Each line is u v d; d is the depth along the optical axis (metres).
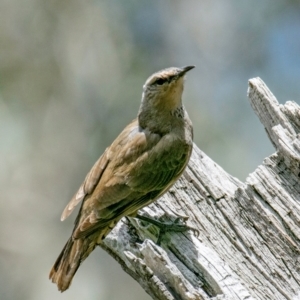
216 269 7.01
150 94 8.23
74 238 7.54
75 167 16.09
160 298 6.90
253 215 7.76
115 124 15.71
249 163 14.51
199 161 8.52
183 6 16.59
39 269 15.55
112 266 15.11
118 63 15.91
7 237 15.69
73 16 16.20
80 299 14.81
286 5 16.30
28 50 16.06
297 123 8.14
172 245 7.47
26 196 15.94
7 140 15.60
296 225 7.52
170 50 16.19
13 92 15.81
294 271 7.35
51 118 16.00
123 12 16.19
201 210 8.02
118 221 7.99
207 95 15.81
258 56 16.22
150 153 8.16
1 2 16.03
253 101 8.61
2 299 15.19
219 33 16.53
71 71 16.09
